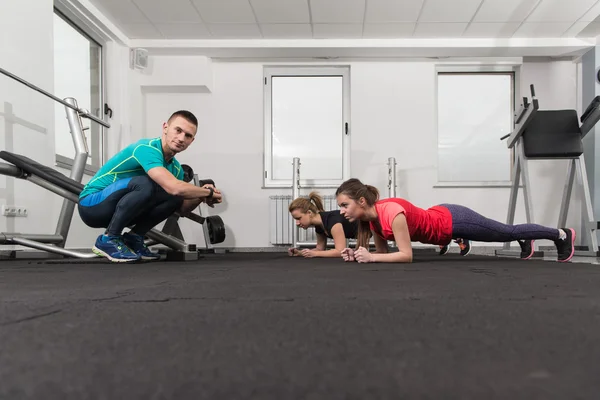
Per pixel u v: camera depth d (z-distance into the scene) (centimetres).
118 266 221
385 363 49
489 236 262
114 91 505
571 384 42
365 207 241
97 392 40
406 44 518
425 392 40
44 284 134
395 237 236
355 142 545
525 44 517
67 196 273
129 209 241
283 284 131
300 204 334
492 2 440
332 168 557
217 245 543
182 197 256
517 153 400
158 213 264
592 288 121
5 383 43
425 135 543
